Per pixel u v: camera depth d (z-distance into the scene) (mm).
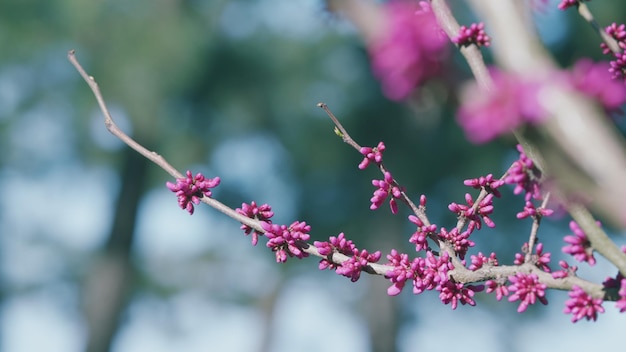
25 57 22781
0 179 27391
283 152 23688
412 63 1464
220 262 32188
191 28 21781
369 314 24031
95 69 21891
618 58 2955
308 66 22750
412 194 22250
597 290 2740
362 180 22906
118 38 21594
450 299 3018
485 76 2225
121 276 23797
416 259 3064
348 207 23438
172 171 3242
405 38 1463
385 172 3098
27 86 23781
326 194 23844
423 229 3086
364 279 24391
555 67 1560
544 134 1535
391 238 22609
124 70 21516
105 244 23969
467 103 1474
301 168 23453
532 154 2352
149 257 31500
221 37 22453
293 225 3154
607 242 2586
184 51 21516
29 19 22281
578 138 1532
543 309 26812
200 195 3234
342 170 23297
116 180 27219
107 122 3285
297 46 22734
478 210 3107
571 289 2795
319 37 22312
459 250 3084
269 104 22984
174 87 21750
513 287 2857
